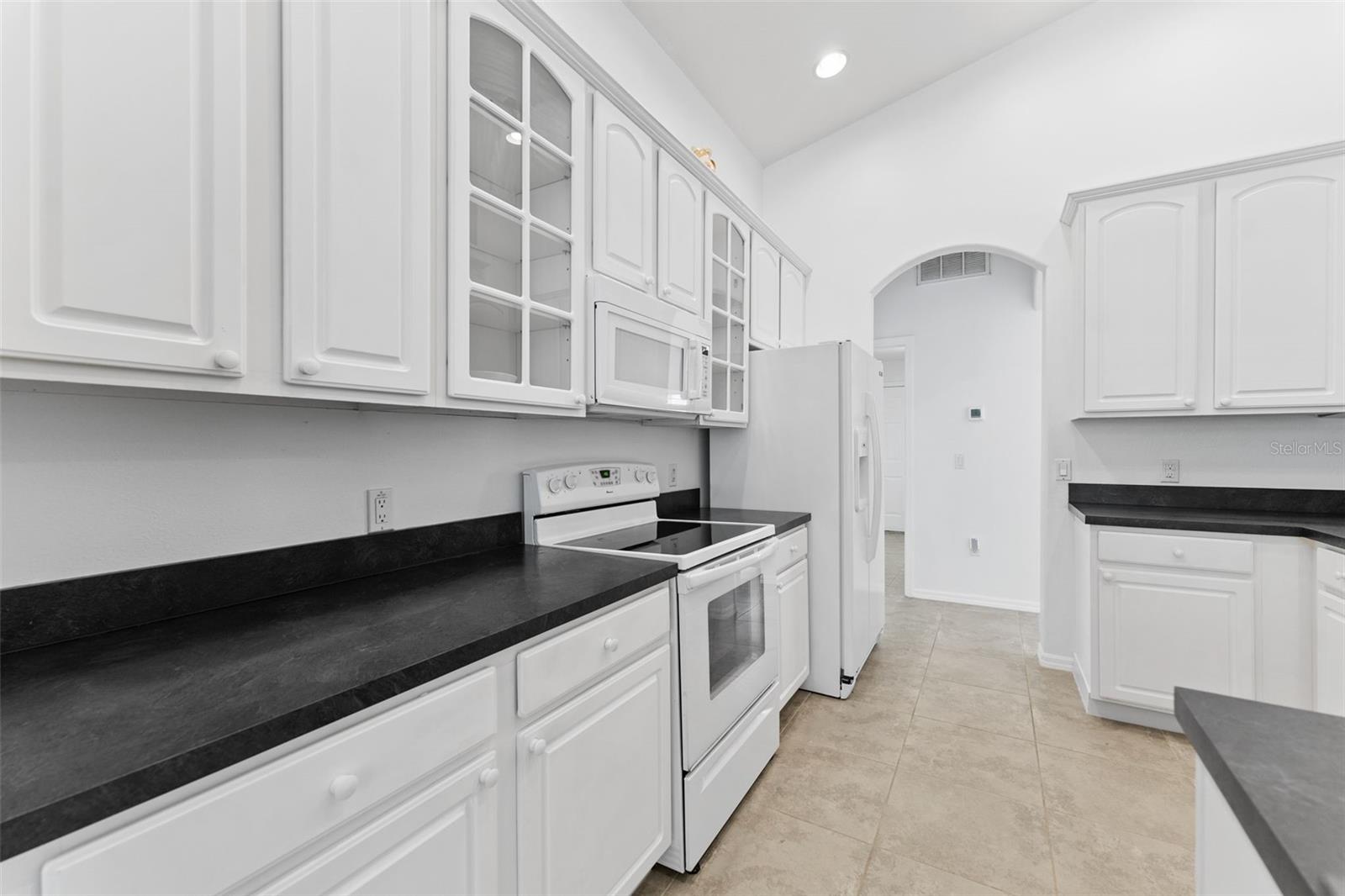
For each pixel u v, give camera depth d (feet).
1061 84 9.50
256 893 2.21
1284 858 1.28
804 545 8.56
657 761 4.73
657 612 4.77
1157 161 8.84
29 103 2.25
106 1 2.45
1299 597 6.63
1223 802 1.89
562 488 6.38
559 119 5.32
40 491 3.09
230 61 2.88
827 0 8.15
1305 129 7.96
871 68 9.77
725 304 8.48
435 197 3.99
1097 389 8.30
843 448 8.60
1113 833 5.50
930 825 5.65
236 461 3.91
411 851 2.80
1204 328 7.70
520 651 3.44
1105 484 9.14
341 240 3.36
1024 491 13.02
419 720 2.81
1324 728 1.86
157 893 1.93
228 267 2.86
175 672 2.69
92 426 3.28
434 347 4.00
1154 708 7.34
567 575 4.61
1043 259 9.63
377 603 3.83
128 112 2.52
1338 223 7.00
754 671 6.30
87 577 3.23
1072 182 9.43
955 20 9.04
